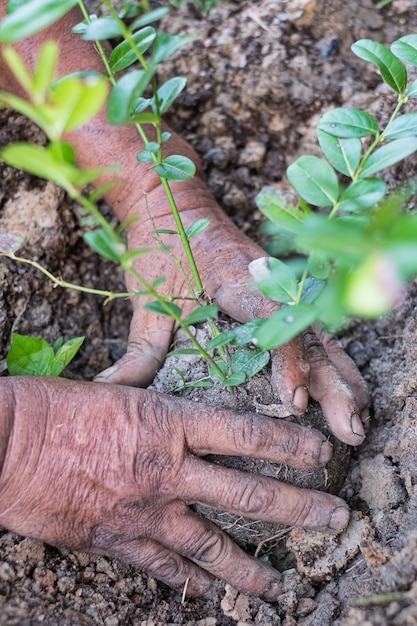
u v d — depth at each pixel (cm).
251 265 50
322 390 51
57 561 52
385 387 59
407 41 51
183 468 49
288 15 69
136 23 42
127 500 49
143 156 50
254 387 52
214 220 59
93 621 50
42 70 33
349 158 45
